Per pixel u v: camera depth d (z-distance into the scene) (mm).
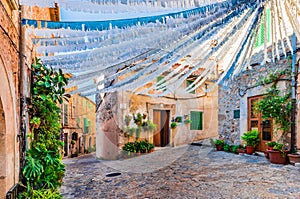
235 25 3521
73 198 4070
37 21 2855
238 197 3891
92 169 6715
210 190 4316
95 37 3518
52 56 4328
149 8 2521
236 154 8695
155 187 4656
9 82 2451
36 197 2934
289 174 5266
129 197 4078
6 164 2328
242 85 8992
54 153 3797
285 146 6891
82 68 4816
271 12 3447
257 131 8188
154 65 4863
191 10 2740
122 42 3727
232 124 9625
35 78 3783
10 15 2535
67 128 9820
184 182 4957
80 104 11383
